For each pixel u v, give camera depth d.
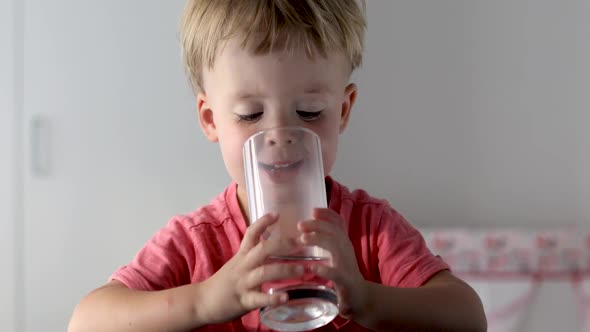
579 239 1.92
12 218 2.20
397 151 2.35
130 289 0.82
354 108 2.36
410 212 2.34
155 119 2.18
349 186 2.35
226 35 0.81
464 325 0.76
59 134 2.19
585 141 2.27
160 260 0.89
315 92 0.79
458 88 2.33
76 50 2.19
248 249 0.65
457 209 2.32
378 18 2.37
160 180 2.18
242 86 0.79
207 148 2.18
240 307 0.65
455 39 2.33
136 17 2.18
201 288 0.70
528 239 1.93
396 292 0.72
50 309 2.20
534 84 2.29
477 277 1.93
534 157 2.29
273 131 0.68
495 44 2.31
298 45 0.79
